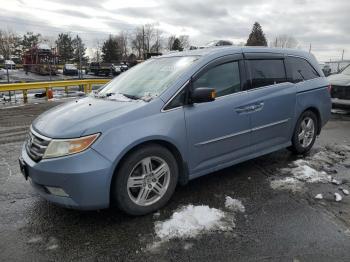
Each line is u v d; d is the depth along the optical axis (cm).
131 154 338
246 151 448
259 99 450
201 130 388
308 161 527
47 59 3666
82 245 306
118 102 378
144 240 312
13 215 361
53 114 378
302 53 548
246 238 313
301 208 372
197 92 369
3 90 1370
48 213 365
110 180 325
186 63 410
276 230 327
